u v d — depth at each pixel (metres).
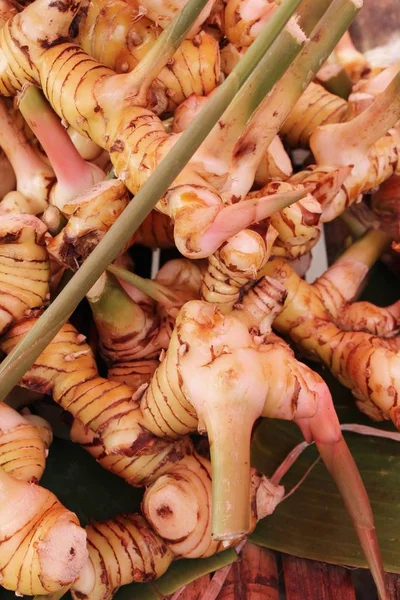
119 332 0.49
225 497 0.40
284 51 0.40
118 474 0.48
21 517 0.41
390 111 0.50
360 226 0.59
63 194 0.49
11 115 0.51
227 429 0.41
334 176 0.48
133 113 0.45
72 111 0.45
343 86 0.63
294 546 0.49
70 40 0.48
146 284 0.47
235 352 0.42
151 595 0.47
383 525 0.49
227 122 0.41
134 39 0.48
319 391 0.44
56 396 0.47
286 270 0.52
